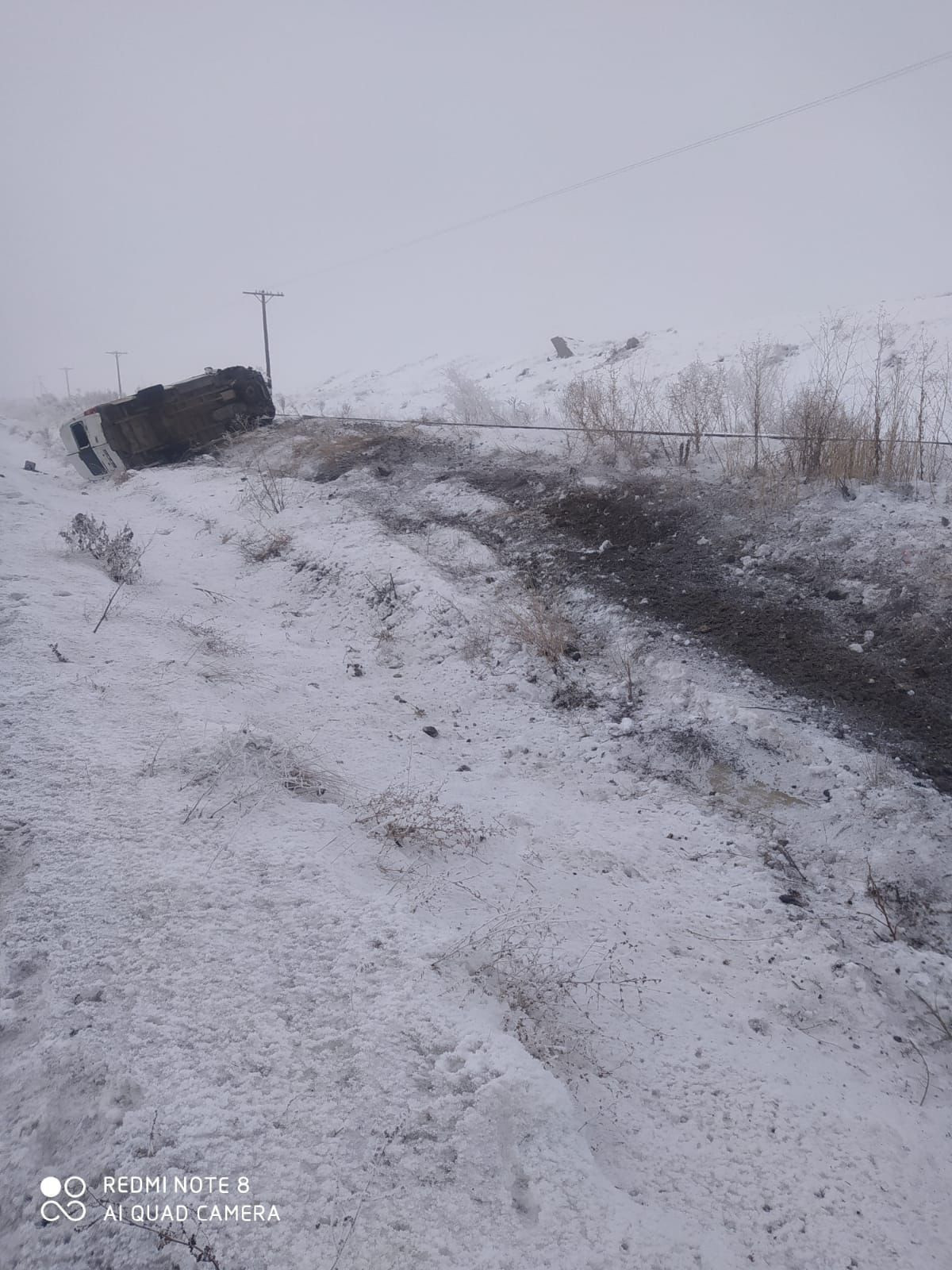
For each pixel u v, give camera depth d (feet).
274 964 10.23
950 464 25.88
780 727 17.29
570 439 35.65
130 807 12.79
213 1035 9.26
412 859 13.23
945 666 18.19
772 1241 8.20
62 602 20.97
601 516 28.43
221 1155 7.96
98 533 26.37
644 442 32.81
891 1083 10.64
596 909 13.05
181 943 10.43
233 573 29.09
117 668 17.70
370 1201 7.58
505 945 11.31
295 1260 7.07
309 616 25.38
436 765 17.25
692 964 12.28
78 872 11.39
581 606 23.63
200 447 48.34
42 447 76.28
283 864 11.99
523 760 17.94
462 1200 7.62
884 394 30.99
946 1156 9.57
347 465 38.52
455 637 22.72
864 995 11.82
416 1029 9.32
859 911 13.39
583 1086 9.62
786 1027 11.37
